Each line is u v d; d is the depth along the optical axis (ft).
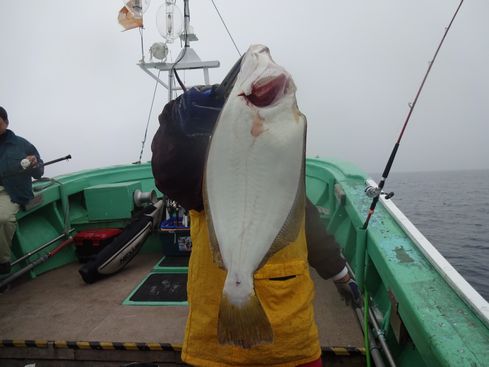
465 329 3.72
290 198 3.49
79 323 8.02
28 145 11.68
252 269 3.40
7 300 9.51
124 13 13.79
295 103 3.55
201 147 3.78
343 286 4.72
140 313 8.36
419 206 166.91
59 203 13.29
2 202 10.36
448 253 65.72
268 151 3.48
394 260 5.36
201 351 4.09
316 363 3.99
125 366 6.09
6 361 7.23
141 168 16.69
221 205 3.50
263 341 3.25
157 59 14.35
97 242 12.17
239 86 3.54
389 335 6.03
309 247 4.40
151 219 12.04
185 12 14.55
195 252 4.15
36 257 11.60
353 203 8.00
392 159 6.16
